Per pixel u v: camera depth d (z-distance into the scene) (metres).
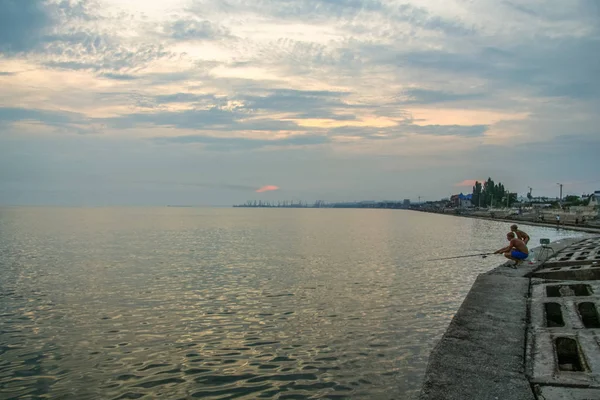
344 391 10.48
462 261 34.59
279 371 11.73
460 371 8.27
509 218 132.12
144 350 13.38
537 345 9.73
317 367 11.97
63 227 84.00
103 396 10.33
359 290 22.28
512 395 7.27
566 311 12.23
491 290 16.03
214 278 26.00
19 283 24.27
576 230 76.94
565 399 7.03
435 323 16.06
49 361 12.48
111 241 53.06
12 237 58.66
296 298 20.39
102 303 19.42
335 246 48.22
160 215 187.88
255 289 22.58
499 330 10.88
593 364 8.35
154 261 33.97
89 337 14.64
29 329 15.51
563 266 22.64
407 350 13.20
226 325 15.99
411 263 33.28
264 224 106.62
